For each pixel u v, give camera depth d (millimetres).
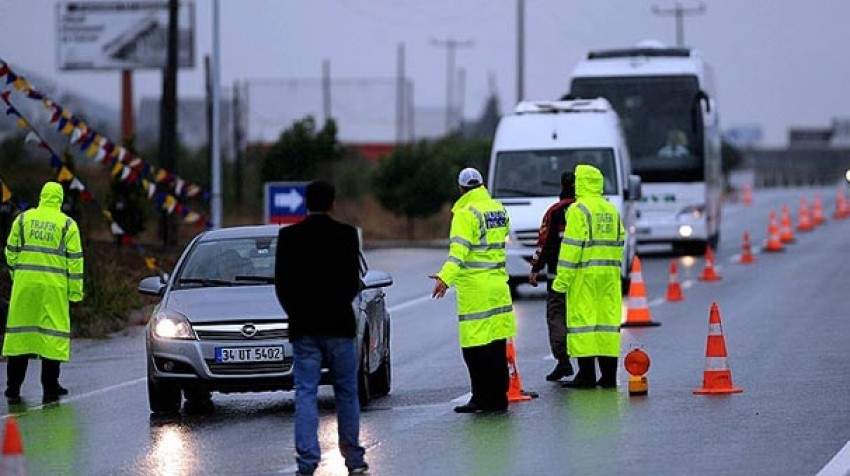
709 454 28766
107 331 56844
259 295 35688
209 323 34781
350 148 171500
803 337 48594
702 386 38000
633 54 91500
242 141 162375
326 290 27500
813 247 97250
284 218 79312
